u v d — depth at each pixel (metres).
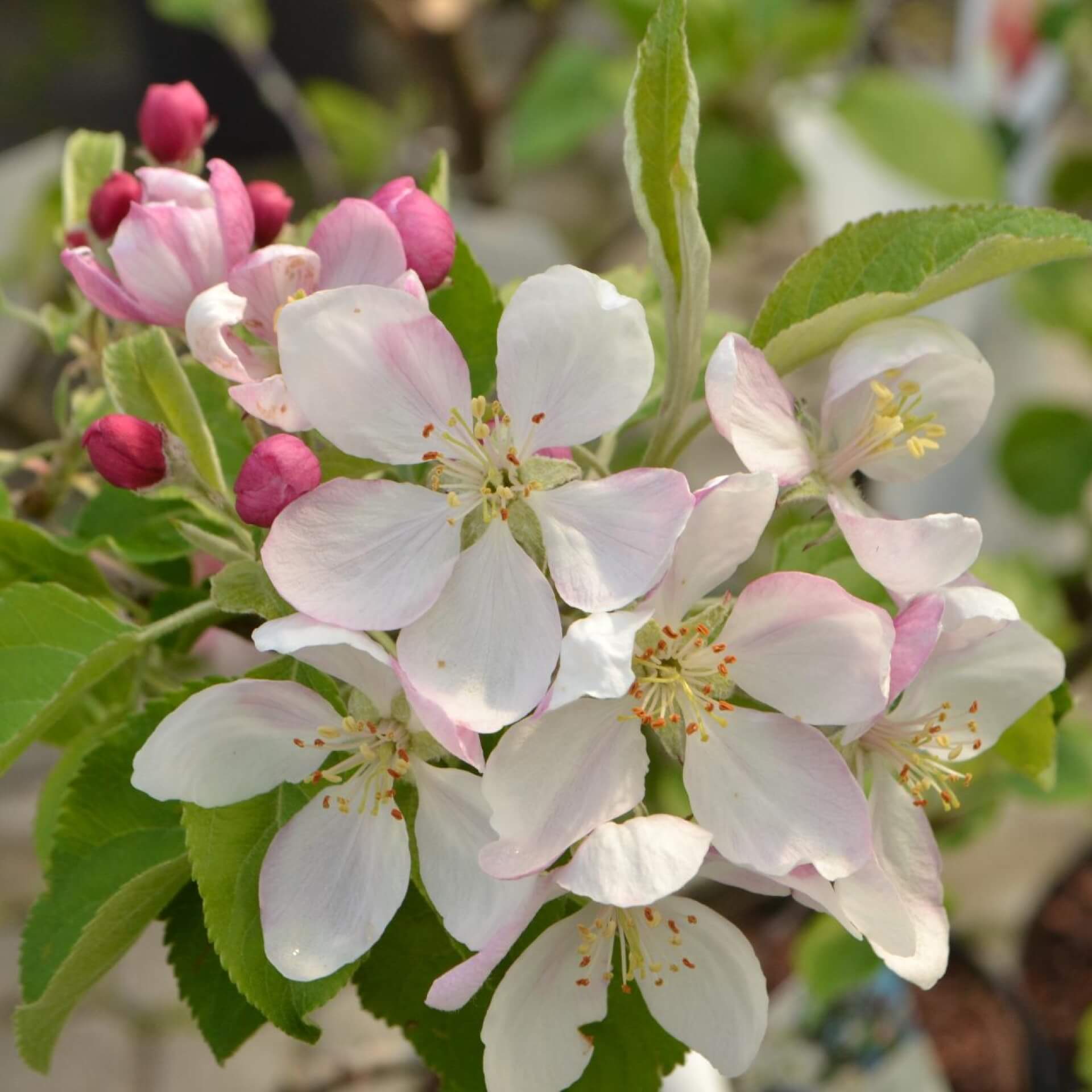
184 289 0.23
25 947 0.21
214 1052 0.23
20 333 0.44
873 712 0.20
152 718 0.22
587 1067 0.22
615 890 0.19
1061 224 0.22
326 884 0.21
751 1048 0.21
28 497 0.27
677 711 0.21
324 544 0.20
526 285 0.21
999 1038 0.45
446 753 0.21
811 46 0.45
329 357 0.20
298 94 0.72
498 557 0.21
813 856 0.20
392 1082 0.45
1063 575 0.48
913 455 0.22
